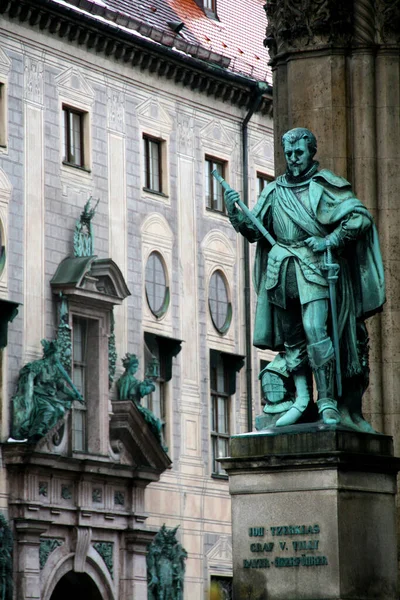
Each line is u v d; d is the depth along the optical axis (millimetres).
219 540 58938
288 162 18281
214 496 59031
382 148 22047
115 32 55812
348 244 18016
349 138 22094
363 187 22031
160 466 55469
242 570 17828
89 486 53031
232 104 61812
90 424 53781
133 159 57156
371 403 21656
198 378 59156
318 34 22094
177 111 59344
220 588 58750
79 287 52719
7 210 51500
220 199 61188
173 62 58594
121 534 54531
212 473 59156
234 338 61031
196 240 59688
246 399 61156
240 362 60844
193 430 58594
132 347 56062
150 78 58156
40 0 52750
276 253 18172
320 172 18266
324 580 17484
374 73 22109
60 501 51844
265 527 17766
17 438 50469
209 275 60219
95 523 53125
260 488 17812
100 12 55625
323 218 18031
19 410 50688
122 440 54531
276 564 17688
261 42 65125
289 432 17750
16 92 52375
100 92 55906
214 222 60688
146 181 57906
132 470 54531
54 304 52688
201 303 59688
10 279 51281
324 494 17562
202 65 59688
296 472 17688
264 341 18453
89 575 53062
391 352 21688
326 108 22062
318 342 17922
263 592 17703
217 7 64250
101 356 54188
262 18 66562
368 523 17766
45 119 53438
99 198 55375
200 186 60219
